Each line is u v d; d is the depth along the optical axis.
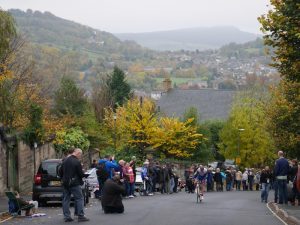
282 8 16.17
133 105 58.53
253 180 54.00
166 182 38.78
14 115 34.03
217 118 99.62
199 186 27.62
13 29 22.03
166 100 107.31
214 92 107.00
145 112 57.91
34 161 35.91
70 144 44.22
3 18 21.84
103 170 26.69
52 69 63.03
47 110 44.72
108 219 17.48
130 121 57.62
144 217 18.19
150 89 142.25
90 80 96.75
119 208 19.70
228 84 164.38
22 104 35.03
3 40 21.86
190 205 24.78
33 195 23.78
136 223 16.34
